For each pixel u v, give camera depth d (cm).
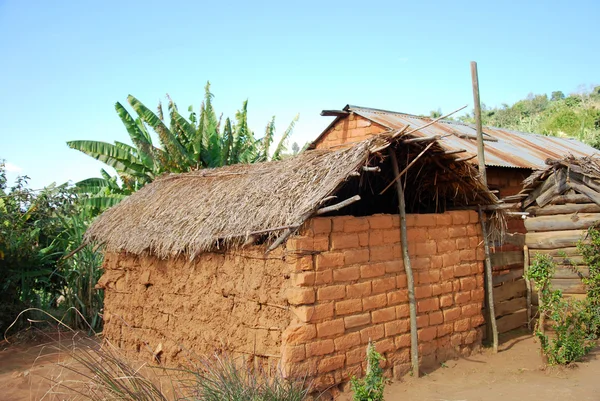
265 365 620
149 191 979
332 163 634
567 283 918
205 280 711
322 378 593
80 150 1475
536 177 950
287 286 600
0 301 1097
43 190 1248
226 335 670
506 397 596
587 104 4178
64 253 1196
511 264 938
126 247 827
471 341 784
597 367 693
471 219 808
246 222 641
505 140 1545
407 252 695
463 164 728
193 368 698
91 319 1129
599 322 838
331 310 606
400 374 677
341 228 626
